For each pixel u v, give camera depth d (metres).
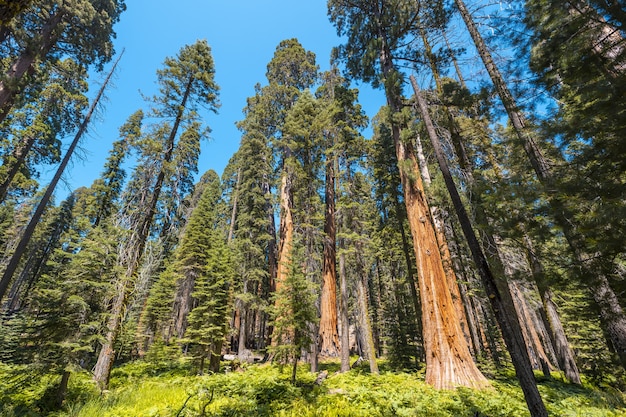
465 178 8.57
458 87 8.65
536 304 15.60
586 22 5.02
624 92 4.18
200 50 15.98
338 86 17.91
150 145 13.22
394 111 12.60
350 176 17.06
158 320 24.16
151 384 11.16
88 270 8.88
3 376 9.73
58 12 13.52
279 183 21.91
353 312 24.36
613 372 10.33
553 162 6.86
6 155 15.35
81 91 17.05
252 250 20.77
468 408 6.96
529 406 5.11
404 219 19.62
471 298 18.28
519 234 6.04
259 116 24.06
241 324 20.19
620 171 4.72
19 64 11.81
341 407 7.29
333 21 16.14
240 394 9.10
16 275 31.42
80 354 8.24
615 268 5.32
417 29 11.41
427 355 10.05
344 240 15.24
